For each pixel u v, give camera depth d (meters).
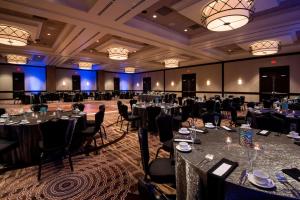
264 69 10.47
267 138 2.33
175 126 4.86
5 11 5.16
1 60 13.17
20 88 14.97
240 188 1.30
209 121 3.54
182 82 15.49
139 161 3.43
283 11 5.00
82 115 4.14
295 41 7.69
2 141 3.13
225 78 12.34
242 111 9.62
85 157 3.61
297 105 5.95
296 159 1.68
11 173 2.97
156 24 6.04
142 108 5.65
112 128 6.03
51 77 15.54
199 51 8.62
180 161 1.79
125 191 2.48
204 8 3.72
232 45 8.59
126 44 7.97
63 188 2.55
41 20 5.82
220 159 1.68
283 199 1.17
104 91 19.12
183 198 1.76
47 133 2.78
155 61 13.09
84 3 4.32
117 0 3.90
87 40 6.93
